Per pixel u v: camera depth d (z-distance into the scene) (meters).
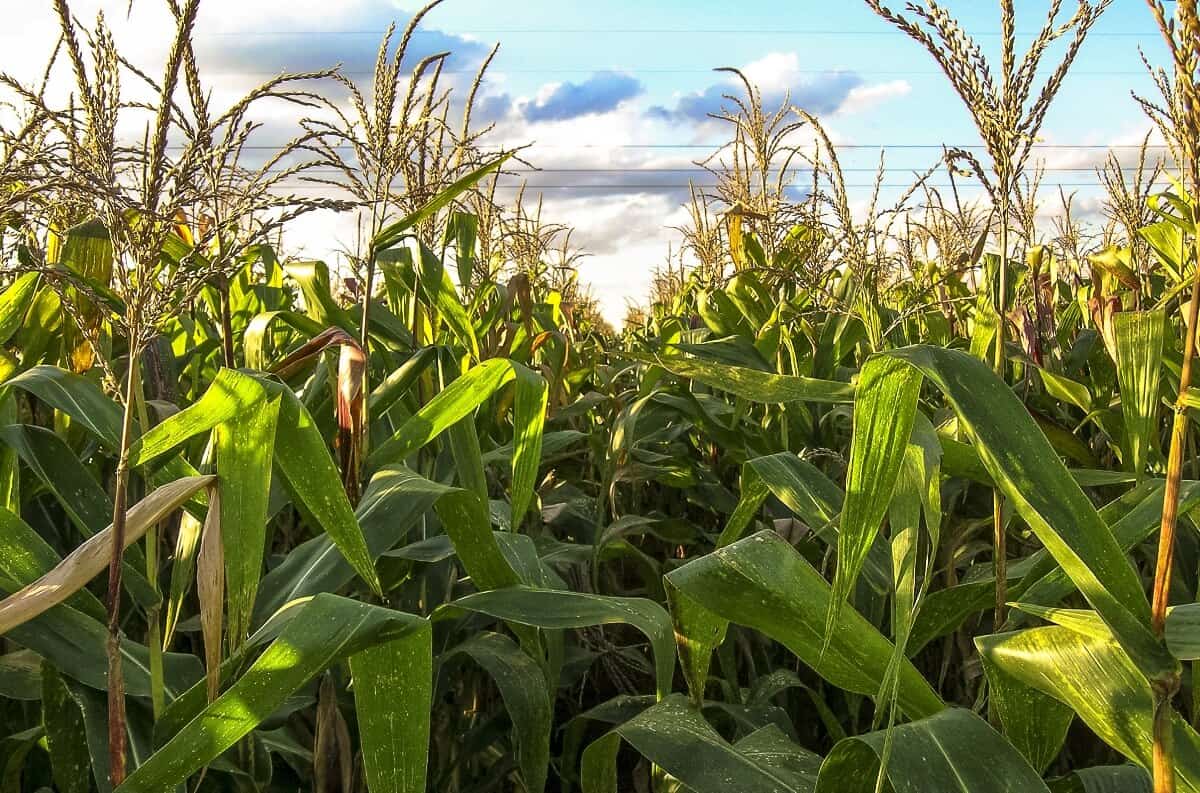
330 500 1.81
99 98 1.78
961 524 2.90
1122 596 1.31
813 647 1.66
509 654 2.26
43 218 3.06
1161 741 1.24
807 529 2.76
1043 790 1.36
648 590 3.55
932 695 1.64
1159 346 2.15
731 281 4.87
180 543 2.12
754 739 1.93
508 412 4.08
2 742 2.25
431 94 3.20
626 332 9.68
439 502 2.03
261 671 1.52
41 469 2.09
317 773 2.23
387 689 1.63
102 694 1.93
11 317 2.80
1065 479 1.35
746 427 4.09
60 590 1.59
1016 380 3.94
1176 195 3.24
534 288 6.58
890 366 1.52
